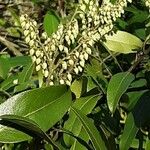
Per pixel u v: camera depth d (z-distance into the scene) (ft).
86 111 0.92
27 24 0.81
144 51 1.02
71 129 0.88
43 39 0.94
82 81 0.94
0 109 0.76
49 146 0.82
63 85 0.80
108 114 0.97
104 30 0.88
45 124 0.79
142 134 0.97
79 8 0.90
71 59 0.84
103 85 0.95
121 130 1.02
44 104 0.79
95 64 1.00
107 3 0.88
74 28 0.82
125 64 1.12
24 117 0.72
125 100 0.96
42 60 0.83
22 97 0.77
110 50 1.04
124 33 1.04
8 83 1.03
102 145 0.79
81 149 0.87
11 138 0.76
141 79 0.99
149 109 0.91
